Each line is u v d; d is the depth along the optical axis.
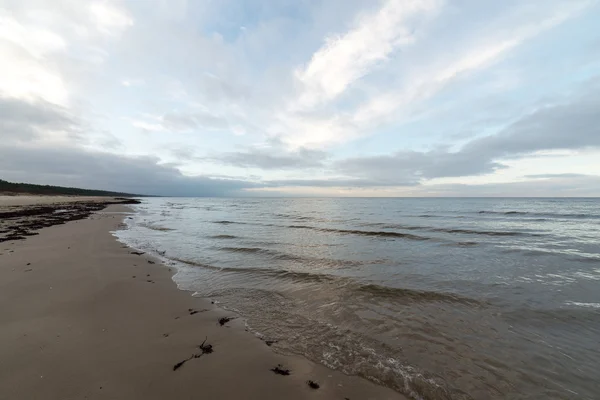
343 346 4.71
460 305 6.59
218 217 33.12
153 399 3.16
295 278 8.66
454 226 22.53
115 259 9.93
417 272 9.33
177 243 14.59
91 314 5.36
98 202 70.88
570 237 16.91
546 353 4.63
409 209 46.69
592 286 7.93
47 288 6.59
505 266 10.11
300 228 21.75
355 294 7.29
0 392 3.08
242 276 8.85
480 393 3.67
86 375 3.49
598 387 3.86
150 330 4.94
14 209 32.88
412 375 3.96
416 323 5.64
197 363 3.98
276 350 4.50
